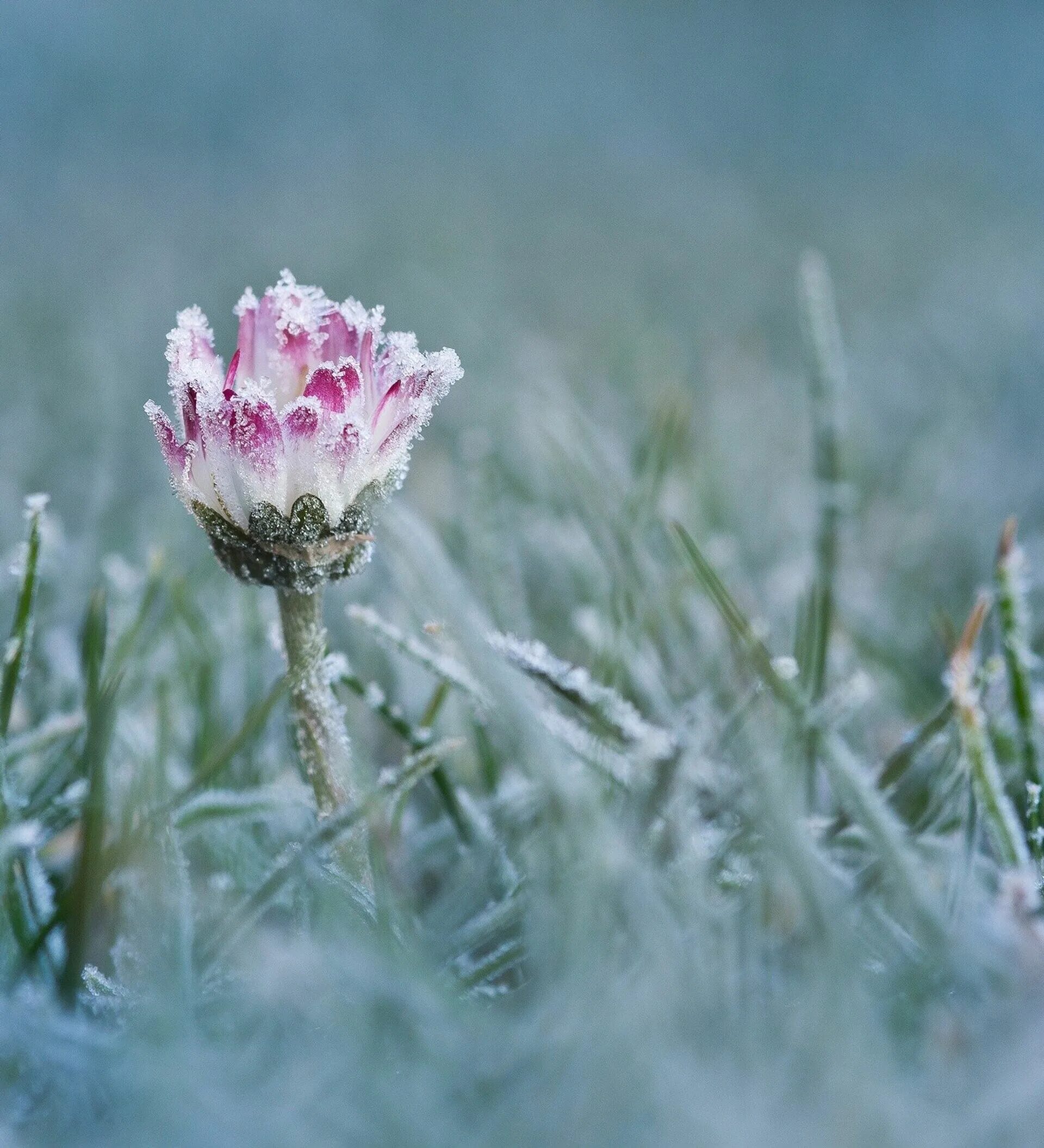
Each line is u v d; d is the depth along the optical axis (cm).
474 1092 16
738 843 17
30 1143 16
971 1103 15
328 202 88
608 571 22
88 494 29
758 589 24
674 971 16
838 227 79
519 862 18
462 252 69
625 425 35
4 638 22
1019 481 29
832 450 22
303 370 17
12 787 18
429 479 30
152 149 101
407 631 21
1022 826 18
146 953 17
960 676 18
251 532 17
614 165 105
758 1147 15
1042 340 44
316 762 17
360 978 16
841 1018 16
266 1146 15
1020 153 100
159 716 19
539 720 17
